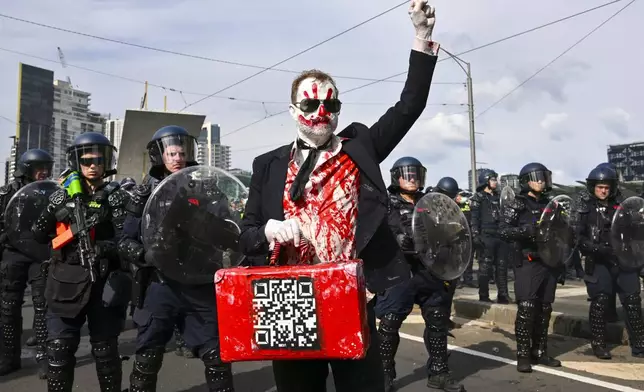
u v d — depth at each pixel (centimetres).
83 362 542
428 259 431
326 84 217
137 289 332
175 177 323
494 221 822
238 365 529
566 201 523
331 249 209
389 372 444
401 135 227
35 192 502
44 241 362
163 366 529
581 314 685
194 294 329
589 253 533
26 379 491
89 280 340
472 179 2116
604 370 491
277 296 185
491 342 609
